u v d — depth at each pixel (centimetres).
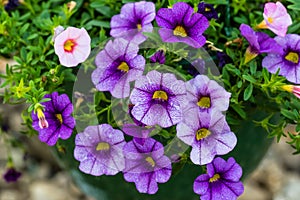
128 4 38
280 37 38
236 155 41
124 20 38
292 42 38
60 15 43
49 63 40
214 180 37
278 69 37
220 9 41
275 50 37
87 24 41
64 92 40
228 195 37
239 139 40
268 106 40
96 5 42
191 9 36
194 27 36
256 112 41
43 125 36
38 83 39
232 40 40
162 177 36
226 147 36
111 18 40
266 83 38
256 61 40
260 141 42
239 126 40
